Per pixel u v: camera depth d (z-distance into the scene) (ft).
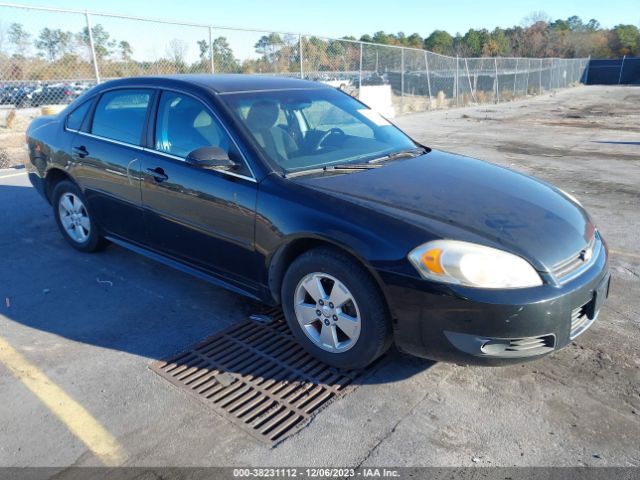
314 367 10.30
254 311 12.57
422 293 8.56
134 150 12.97
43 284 13.87
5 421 8.67
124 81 14.01
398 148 13.16
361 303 9.20
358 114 14.02
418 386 9.70
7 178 25.45
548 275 8.66
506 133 48.83
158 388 9.59
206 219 11.40
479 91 91.56
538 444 8.25
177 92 12.48
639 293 13.69
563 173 29.73
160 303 12.91
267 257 10.41
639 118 64.85
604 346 11.05
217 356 10.66
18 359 10.44
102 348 10.91
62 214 16.05
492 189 10.78
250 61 43.98
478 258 8.43
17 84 32.37
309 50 50.29
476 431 8.54
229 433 8.46
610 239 18.07
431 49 253.24
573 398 9.36
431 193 10.26
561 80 148.25
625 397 9.39
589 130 51.85
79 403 9.15
